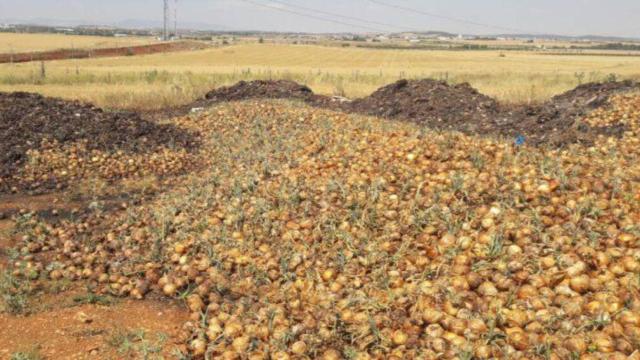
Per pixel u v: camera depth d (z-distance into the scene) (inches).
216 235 239.1
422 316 156.2
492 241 185.8
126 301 207.5
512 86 1132.5
